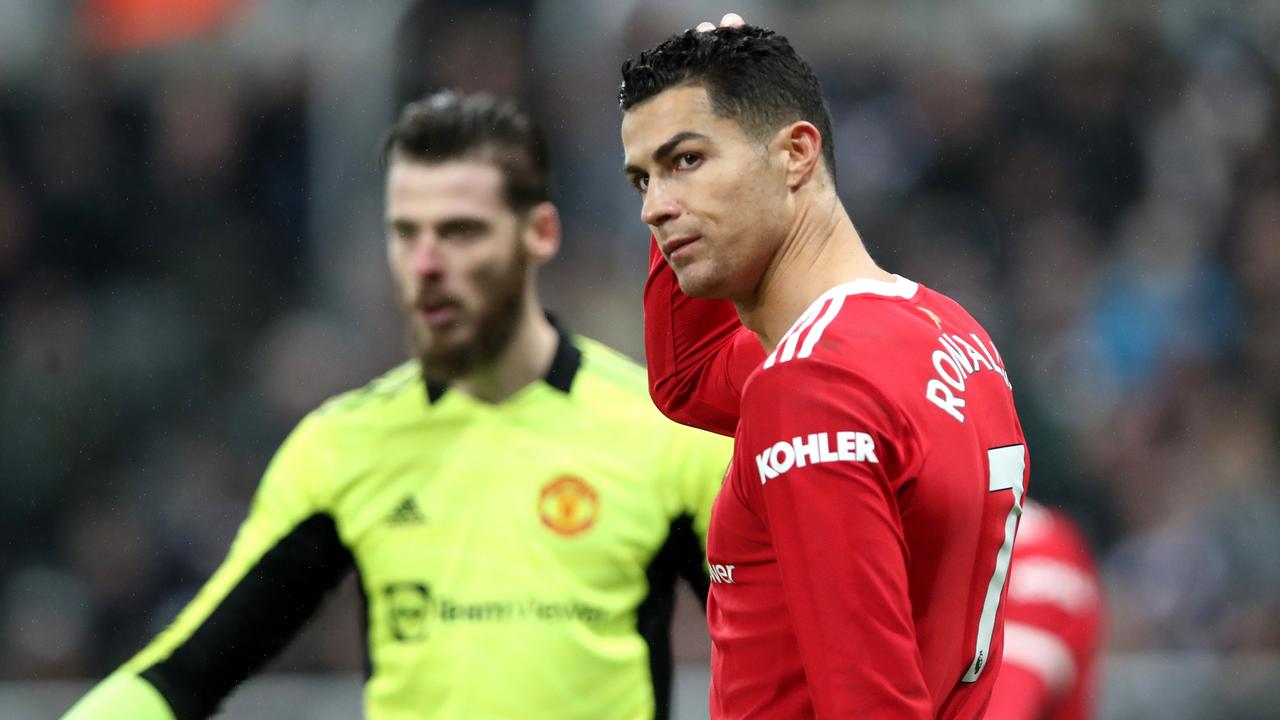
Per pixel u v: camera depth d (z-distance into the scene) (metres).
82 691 17.09
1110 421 26.72
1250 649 24.02
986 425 7.16
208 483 25.47
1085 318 28.14
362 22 27.61
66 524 24.92
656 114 7.14
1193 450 26.58
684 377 8.73
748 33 7.27
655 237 7.30
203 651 10.37
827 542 6.44
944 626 6.97
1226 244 29.00
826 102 7.57
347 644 21.72
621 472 10.59
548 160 11.17
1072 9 30.19
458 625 10.43
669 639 10.79
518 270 10.81
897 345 6.82
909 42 29.83
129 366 26.27
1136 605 24.55
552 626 10.39
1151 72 29.84
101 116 28.14
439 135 10.73
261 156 27.56
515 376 10.80
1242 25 30.34
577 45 28.27
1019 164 29.44
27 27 28.61
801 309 7.26
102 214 27.67
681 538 10.66
